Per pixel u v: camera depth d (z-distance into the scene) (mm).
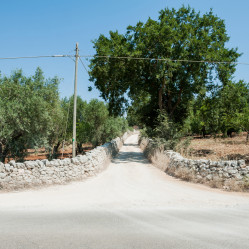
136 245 3521
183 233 4117
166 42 20422
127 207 6414
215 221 4930
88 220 5051
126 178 12945
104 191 9164
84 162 13062
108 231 4250
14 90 15531
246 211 5902
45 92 16438
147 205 6645
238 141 28953
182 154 18047
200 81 21906
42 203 7031
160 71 20531
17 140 16625
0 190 9375
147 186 10266
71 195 8406
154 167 17859
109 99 25141
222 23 23078
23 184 9969
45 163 10938
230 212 5777
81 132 29234
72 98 31734
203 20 22641
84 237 3912
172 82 24797
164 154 17859
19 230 4340
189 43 21281
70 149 40281
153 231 4230
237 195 8102
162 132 20719
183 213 5695
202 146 26297
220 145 25922
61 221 4980
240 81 23234
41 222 4906
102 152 17406
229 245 3518
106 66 21844
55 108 17516
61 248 3426
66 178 11508
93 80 24281
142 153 30531
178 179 12227
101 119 34250
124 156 27031
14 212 5910
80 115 33031
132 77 23375
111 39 22922
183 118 28625
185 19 23516
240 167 9320
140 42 21703
